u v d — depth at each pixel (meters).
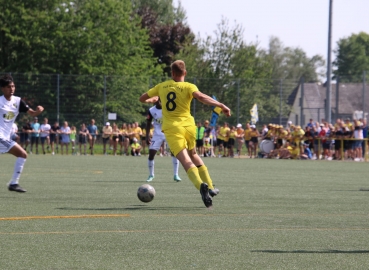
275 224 11.39
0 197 15.73
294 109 55.91
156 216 12.32
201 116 54.75
